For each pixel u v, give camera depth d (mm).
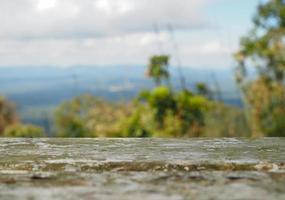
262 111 34500
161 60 36500
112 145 2400
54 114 45438
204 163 2000
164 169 1987
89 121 42438
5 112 55688
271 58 33844
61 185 1613
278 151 2221
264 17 34062
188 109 32406
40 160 2084
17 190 1548
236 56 34812
